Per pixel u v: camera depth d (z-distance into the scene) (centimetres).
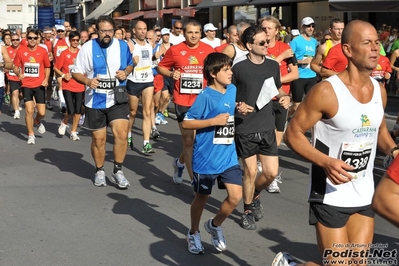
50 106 1875
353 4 1612
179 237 691
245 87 715
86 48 882
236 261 620
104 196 864
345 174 406
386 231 707
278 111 879
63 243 668
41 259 620
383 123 461
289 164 1072
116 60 887
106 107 888
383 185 318
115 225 732
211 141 605
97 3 4134
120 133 891
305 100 432
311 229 718
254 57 725
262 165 729
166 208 805
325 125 432
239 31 820
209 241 679
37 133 1430
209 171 608
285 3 2220
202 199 623
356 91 426
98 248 654
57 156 1150
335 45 940
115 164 908
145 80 1170
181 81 876
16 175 995
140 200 844
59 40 1794
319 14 2111
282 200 843
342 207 433
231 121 614
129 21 3572
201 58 878
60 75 1335
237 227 726
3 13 7281
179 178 925
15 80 1658
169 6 3142
